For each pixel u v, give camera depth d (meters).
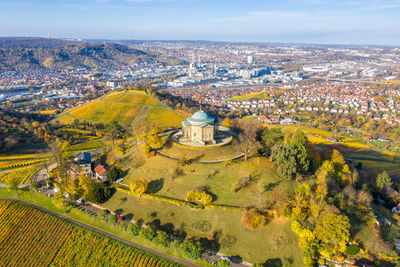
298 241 106.81
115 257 105.38
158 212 121.62
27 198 139.12
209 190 129.50
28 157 197.25
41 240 115.94
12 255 112.31
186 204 122.75
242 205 121.50
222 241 108.31
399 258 100.94
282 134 173.62
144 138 175.50
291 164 131.00
